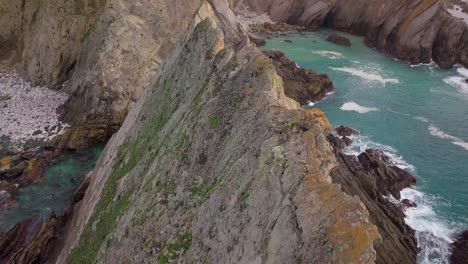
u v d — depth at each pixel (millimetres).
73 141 44625
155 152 23859
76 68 51938
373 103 53938
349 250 10555
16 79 54219
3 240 32125
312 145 13828
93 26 51281
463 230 32875
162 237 18047
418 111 52156
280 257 12008
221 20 46969
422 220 33844
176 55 29672
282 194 13188
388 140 45562
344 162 33906
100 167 33281
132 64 48531
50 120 47750
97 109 46250
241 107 18547
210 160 18500
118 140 32594
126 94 47719
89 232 25750
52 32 52062
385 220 29766
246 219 14188
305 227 11734
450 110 52562
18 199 37344
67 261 25938
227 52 22531
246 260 13250
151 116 28578
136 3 49969
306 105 52969
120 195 24844
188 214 17625
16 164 41375
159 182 20688
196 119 20703
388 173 37750
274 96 17641
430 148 44281
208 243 15578
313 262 11047
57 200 37500
